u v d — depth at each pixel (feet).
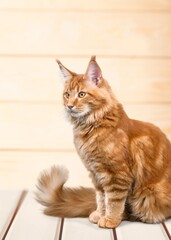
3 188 8.13
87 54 8.16
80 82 6.01
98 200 6.25
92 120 5.98
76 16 8.12
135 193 6.13
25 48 8.14
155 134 6.30
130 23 8.12
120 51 8.14
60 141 8.15
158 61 8.13
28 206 6.90
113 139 5.94
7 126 8.15
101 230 5.97
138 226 6.10
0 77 8.14
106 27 8.13
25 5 8.12
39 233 5.89
